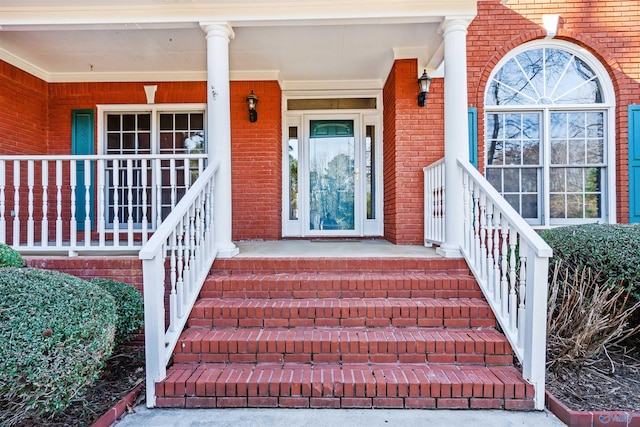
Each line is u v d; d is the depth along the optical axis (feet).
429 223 16.16
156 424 7.83
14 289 7.55
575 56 17.93
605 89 17.69
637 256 10.09
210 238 12.26
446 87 13.32
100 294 8.48
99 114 20.01
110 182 20.24
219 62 12.92
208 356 9.55
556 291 9.99
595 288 10.10
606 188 17.81
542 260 8.43
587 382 9.25
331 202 21.58
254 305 10.63
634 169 17.39
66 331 7.19
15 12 13.01
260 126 19.70
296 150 21.50
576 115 18.01
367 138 21.36
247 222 19.74
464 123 13.08
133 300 10.71
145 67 19.30
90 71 19.70
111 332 8.32
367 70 19.61
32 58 17.95
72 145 19.89
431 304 10.64
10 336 6.76
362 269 12.25
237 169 19.75
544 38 17.72
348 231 21.36
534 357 8.38
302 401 8.43
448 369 9.14
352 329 10.37
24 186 18.39
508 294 10.55
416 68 17.26
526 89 17.97
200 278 11.30
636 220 17.31
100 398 8.82
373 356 9.49
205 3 12.76
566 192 17.95
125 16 12.94
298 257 12.52
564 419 7.87
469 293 11.32
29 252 13.48
